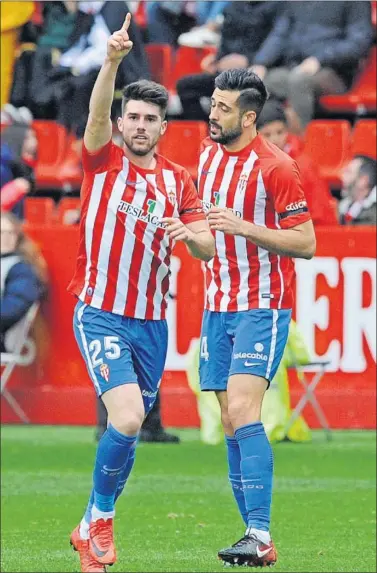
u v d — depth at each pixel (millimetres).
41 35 49094
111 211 19125
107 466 18531
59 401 38969
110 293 19156
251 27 46594
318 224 37375
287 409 35938
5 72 48438
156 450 34531
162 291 19562
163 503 27562
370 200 40406
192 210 19594
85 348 19188
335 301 37656
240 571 21172
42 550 22688
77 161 46844
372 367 37750
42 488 29141
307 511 26641
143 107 19031
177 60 49312
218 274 21156
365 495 28438
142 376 19703
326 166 45000
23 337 38250
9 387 39250
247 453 20219
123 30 18328
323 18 45781
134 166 19266
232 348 21281
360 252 37500
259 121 30891
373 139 44656
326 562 21844
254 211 20906
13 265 38000
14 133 43281
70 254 38656
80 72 45875
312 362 35875
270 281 20891
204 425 36000
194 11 50156
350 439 36375
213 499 28078
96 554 18594
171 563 21766
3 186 42281
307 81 45000
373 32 46844
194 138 45906
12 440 36062
